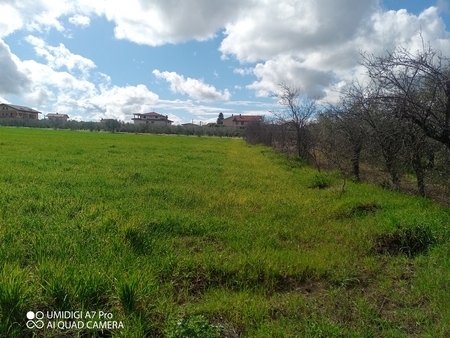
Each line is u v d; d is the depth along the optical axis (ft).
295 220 25.32
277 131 98.78
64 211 23.75
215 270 16.29
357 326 12.30
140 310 12.02
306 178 44.80
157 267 15.98
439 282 15.38
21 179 35.01
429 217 23.56
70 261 15.19
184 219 23.11
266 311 12.94
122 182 36.29
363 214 27.17
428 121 28.07
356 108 38.93
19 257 16.10
